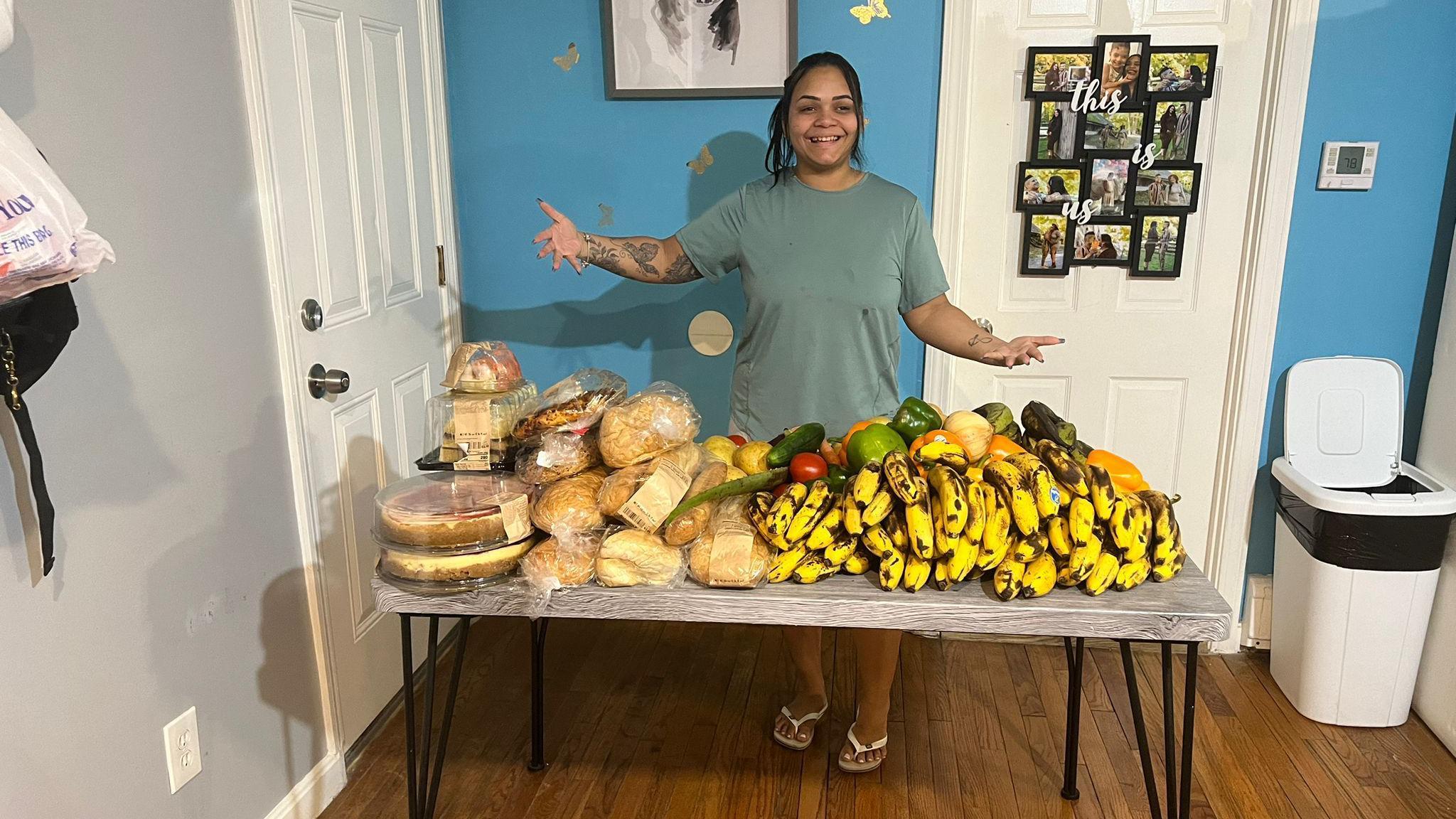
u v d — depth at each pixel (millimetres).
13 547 1354
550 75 2643
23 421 1248
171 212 1641
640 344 2807
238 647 1844
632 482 1501
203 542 1737
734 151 2635
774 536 1477
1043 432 1675
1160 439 2727
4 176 1112
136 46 1559
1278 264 2523
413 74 2484
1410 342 2539
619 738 2359
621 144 2668
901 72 2533
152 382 1604
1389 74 2389
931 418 1702
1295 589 2469
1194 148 2521
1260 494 2699
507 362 1664
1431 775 2215
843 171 2160
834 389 2186
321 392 2078
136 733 1592
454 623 2871
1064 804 2107
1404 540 2248
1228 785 2176
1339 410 2559
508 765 2252
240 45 1812
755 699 2527
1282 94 2414
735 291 2725
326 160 2094
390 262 2389
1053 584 1481
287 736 2012
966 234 2664
